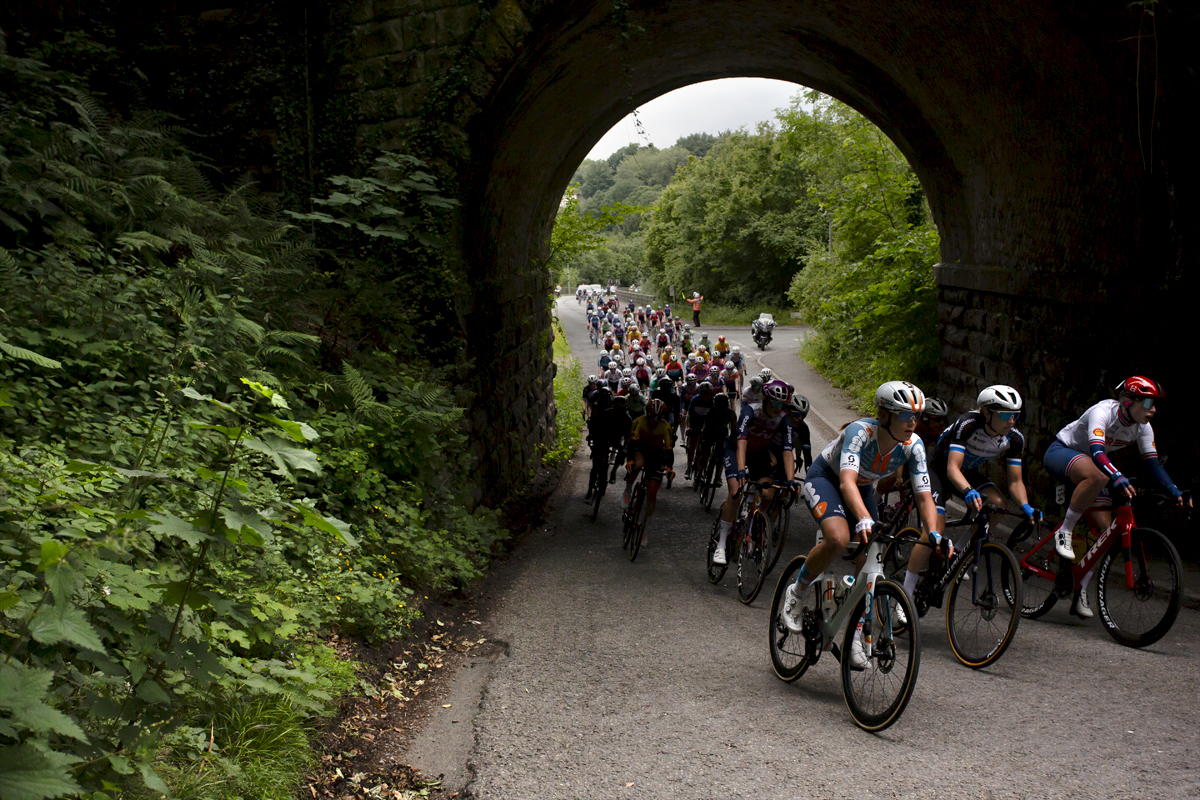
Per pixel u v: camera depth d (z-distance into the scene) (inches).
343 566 218.5
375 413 274.8
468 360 369.4
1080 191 352.2
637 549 350.6
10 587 100.7
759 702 186.1
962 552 224.2
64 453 161.9
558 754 159.9
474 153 362.6
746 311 2245.3
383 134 352.8
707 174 2554.1
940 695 187.9
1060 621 249.8
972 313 495.5
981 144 429.7
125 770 95.4
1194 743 158.9
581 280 4480.8
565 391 885.8
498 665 216.4
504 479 463.2
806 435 338.6
